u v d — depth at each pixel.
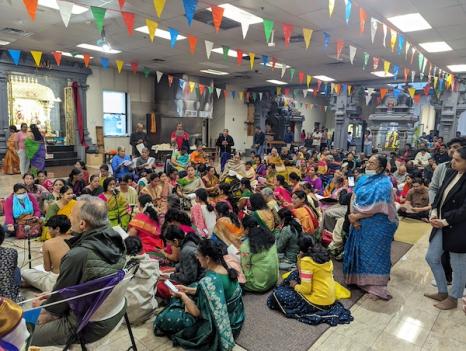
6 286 1.97
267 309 2.90
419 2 5.08
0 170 9.69
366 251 3.16
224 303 2.31
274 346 2.41
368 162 3.19
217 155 13.57
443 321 2.79
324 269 2.81
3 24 6.73
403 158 9.25
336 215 4.39
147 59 10.17
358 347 2.44
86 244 1.74
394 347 2.45
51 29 7.06
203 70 11.98
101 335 1.79
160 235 3.59
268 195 4.28
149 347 2.37
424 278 3.63
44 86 11.34
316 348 2.42
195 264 2.81
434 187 3.14
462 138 3.22
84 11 5.93
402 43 6.55
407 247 4.61
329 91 15.10
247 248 3.19
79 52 9.34
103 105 12.33
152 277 2.68
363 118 18.62
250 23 6.34
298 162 8.41
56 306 1.72
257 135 13.46
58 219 2.87
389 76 11.83
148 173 5.76
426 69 10.03
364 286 3.23
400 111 12.76
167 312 2.46
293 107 18.25
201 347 2.32
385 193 3.05
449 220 2.77
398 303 3.08
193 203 4.67
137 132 9.55
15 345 1.33
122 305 1.92
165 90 13.27
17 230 4.44
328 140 17.34
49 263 2.85
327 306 2.83
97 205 1.81
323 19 5.98
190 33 7.07
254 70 11.70
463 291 3.00
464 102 11.00
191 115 13.42
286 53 8.80
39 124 11.37
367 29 6.47
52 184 5.66
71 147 11.83
